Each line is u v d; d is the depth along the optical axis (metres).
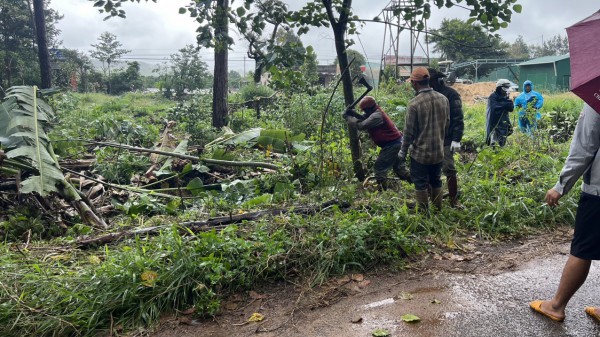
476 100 33.25
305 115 14.03
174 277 4.37
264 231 5.18
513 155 8.84
